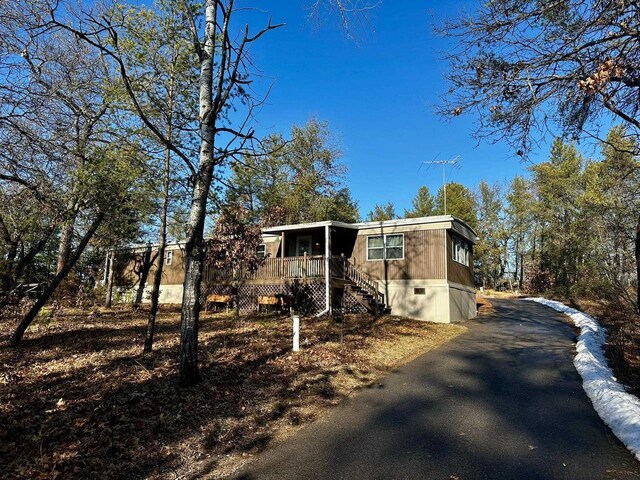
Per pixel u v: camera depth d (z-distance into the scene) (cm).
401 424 549
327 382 738
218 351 909
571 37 523
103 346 961
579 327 1545
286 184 2555
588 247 2409
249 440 497
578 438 502
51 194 816
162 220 955
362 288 1827
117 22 825
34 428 496
